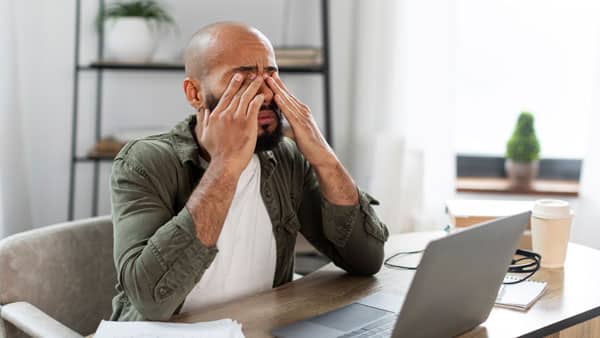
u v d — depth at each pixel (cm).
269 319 154
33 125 334
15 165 319
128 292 156
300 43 344
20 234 187
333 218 179
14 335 177
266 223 180
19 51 326
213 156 161
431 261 123
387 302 162
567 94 335
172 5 338
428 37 321
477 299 142
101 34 334
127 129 342
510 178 335
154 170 168
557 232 183
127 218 162
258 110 162
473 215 198
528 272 180
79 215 345
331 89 344
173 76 342
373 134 337
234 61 165
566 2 329
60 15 331
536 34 334
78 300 193
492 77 340
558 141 339
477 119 344
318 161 176
